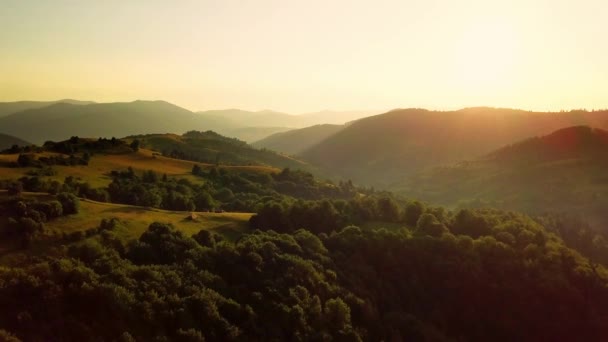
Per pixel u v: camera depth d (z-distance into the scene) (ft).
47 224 204.13
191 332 146.30
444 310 227.81
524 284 237.66
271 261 203.00
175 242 201.87
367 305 203.21
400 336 198.08
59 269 154.71
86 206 240.32
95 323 139.74
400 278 235.20
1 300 135.13
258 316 169.99
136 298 153.07
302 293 188.55
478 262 247.29
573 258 263.08
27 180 276.21
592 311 230.27
